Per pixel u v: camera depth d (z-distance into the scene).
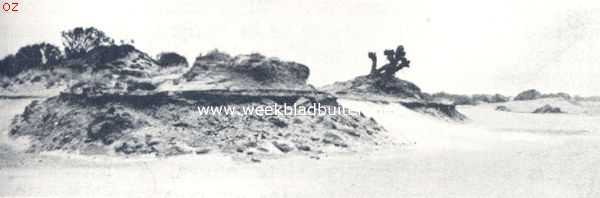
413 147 58.25
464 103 114.75
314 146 52.75
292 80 67.50
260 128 54.25
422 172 44.19
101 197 35.12
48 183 38.88
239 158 47.28
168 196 35.69
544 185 41.19
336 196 36.28
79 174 41.47
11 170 43.09
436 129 72.50
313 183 39.72
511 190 39.25
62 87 78.44
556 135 72.62
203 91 58.50
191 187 37.97
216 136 51.75
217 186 38.38
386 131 65.62
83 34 87.12
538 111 103.50
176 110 55.91
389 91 93.00
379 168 45.59
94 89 61.09
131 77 73.25
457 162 49.56
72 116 56.62
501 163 49.78
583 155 55.09
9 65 84.31
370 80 95.19
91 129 52.09
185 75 67.19
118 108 55.06
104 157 47.75
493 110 107.12
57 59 86.94
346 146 54.03
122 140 50.50
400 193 37.34
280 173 42.62
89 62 82.38
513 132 74.88
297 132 55.12
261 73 64.88
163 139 50.34
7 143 55.22
